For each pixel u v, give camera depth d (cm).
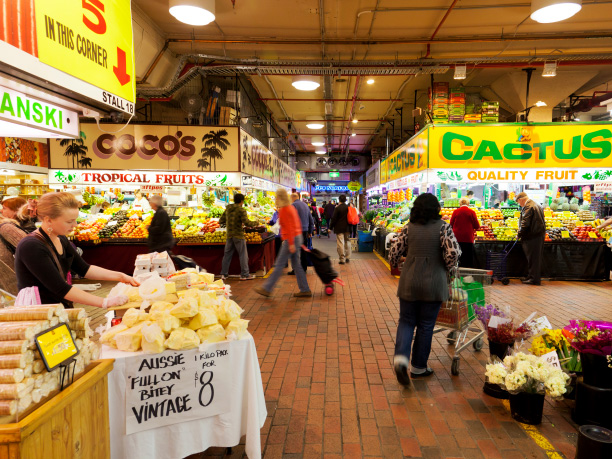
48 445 137
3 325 143
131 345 204
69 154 926
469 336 439
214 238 809
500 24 814
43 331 146
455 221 726
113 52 279
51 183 929
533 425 276
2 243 316
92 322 501
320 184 3759
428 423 279
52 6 215
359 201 3375
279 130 1995
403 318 341
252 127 1333
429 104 1013
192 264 593
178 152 938
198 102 994
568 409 298
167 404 208
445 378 350
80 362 165
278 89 1328
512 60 892
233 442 224
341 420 283
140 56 770
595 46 899
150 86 883
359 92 1345
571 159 859
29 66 198
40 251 214
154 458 207
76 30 237
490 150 861
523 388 274
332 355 404
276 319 529
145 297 238
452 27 829
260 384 238
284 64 893
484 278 401
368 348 423
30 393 135
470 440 258
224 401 221
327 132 2080
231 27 827
